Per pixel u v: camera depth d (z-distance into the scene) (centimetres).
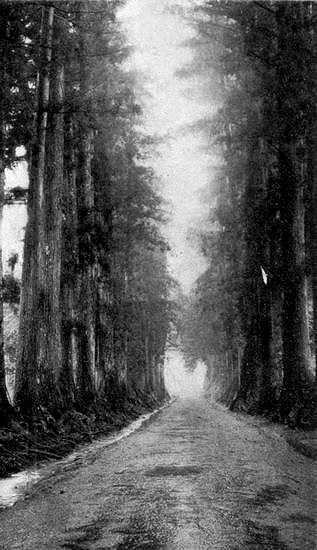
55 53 1619
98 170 2734
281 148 1992
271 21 2002
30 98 1569
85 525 562
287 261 2011
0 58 1334
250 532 512
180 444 1434
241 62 2270
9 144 1577
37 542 506
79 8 1748
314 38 1786
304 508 612
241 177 2933
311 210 1822
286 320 1975
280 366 2847
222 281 3228
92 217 2409
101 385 2722
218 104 2980
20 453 1130
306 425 1702
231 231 2966
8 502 730
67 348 2011
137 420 3025
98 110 1819
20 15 1401
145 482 818
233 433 1791
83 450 1425
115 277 3077
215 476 854
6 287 1886
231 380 5256
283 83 1819
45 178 1772
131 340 3716
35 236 1589
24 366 1510
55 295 1703
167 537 500
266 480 811
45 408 1546
